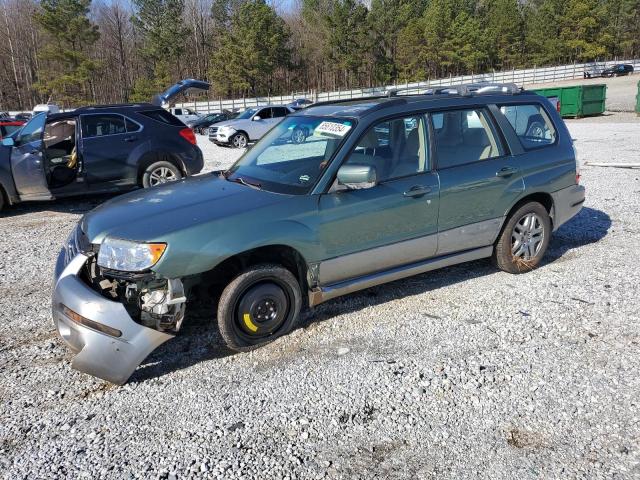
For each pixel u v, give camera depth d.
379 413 3.09
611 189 8.51
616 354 3.64
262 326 3.80
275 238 3.67
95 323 3.29
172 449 2.84
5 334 4.21
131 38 80.19
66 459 2.78
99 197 9.85
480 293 4.70
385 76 74.56
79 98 59.94
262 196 3.88
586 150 13.12
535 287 4.79
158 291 3.48
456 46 75.44
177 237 3.40
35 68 72.44
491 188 4.65
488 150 4.75
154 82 68.31
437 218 4.41
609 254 5.56
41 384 3.49
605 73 61.94
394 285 4.93
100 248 3.48
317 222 3.84
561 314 4.24
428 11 77.38
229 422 3.05
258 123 20.75
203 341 3.98
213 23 80.44
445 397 3.21
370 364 3.60
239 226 3.58
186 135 9.50
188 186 4.33
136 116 9.05
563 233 6.37
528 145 5.02
